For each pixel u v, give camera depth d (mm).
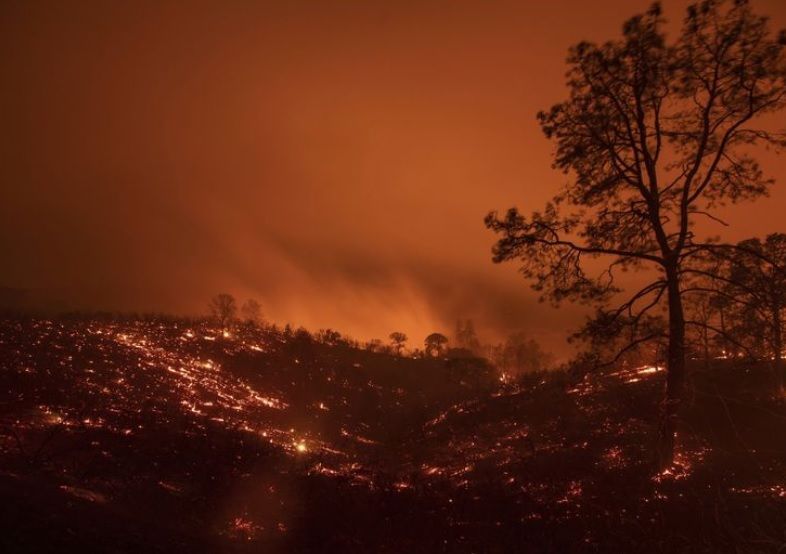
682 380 15828
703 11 14422
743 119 15047
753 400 20422
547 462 18422
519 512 12578
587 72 15836
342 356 52844
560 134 16547
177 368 33844
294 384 39188
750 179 15539
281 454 17125
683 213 15695
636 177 16141
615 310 16297
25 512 6676
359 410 38406
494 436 25391
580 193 16672
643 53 15180
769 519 11211
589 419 23844
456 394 40469
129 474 11188
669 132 15852
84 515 7395
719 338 17812
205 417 22500
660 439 15898
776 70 14344
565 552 10219
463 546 10352
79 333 35969
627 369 31203
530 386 33781
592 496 13906
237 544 8656
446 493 14453
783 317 18062
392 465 23016
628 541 10695
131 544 6824
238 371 38156
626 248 16750
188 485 11812
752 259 17625
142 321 47375
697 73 15109
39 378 19953
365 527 10789
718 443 17969
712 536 10711
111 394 21922
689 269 16031
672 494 13312
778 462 15367
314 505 11344
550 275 16844
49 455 11234
